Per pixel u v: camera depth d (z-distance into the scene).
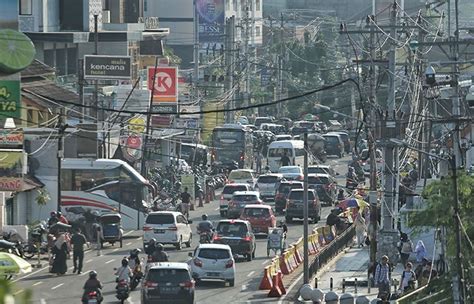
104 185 155.75
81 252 116.06
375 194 118.38
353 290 108.62
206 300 100.81
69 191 155.00
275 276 104.44
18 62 108.38
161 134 196.75
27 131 142.25
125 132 184.00
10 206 146.12
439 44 86.81
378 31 108.69
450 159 72.69
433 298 72.75
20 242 128.50
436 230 89.06
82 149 159.62
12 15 114.69
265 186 196.88
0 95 110.69
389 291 98.56
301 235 153.38
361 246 143.88
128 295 98.19
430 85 91.38
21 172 131.12
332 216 149.75
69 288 105.94
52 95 167.62
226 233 129.62
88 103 178.25
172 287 92.38
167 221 135.00
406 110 147.62
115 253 134.88
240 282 112.81
